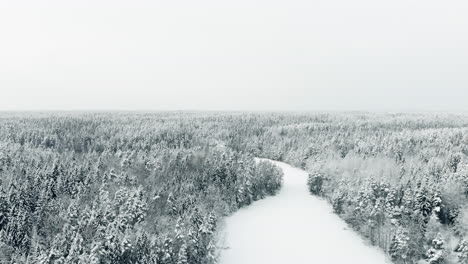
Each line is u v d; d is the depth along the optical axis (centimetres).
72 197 7319
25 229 6222
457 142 10762
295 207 8950
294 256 6644
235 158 10181
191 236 5897
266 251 6762
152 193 7388
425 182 6894
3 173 8088
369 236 7069
